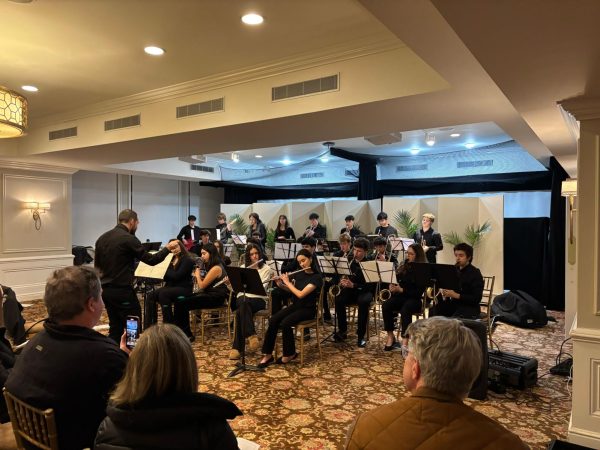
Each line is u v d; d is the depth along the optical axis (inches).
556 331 225.9
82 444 61.0
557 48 81.7
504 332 223.5
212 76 172.6
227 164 432.5
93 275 65.7
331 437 113.2
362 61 140.8
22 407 62.1
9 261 298.5
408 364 47.9
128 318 89.2
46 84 183.5
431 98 135.3
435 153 350.0
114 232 154.2
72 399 59.7
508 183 314.5
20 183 305.1
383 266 185.0
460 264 173.8
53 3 116.2
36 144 255.0
